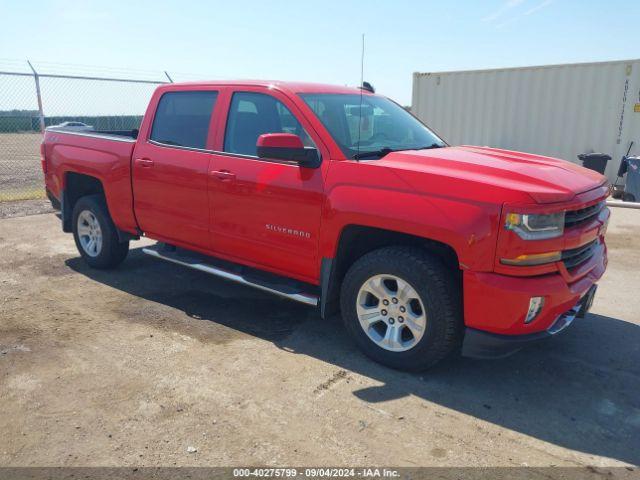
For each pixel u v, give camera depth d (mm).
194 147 4648
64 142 5887
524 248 3111
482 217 3150
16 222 8359
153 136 4992
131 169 5098
